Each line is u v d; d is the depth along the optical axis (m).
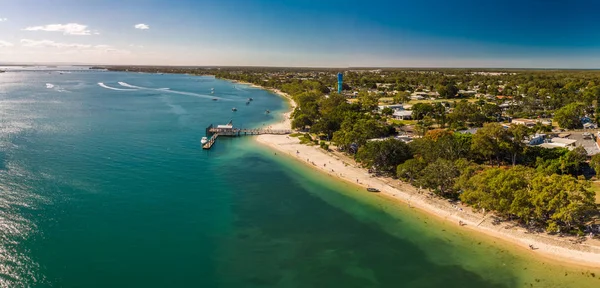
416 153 118.38
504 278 64.81
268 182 110.50
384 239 78.25
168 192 100.44
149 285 61.81
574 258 68.75
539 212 74.88
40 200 89.50
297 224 84.62
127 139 156.88
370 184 108.12
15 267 63.38
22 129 165.88
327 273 66.94
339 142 140.00
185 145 152.00
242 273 66.50
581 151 108.81
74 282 61.09
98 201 91.56
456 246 74.81
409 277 65.75
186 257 70.50
